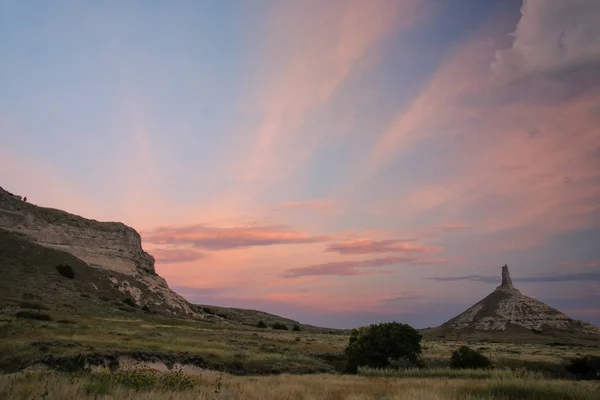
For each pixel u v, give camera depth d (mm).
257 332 99625
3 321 56344
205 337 70312
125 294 122938
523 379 21891
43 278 101312
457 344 98625
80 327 61344
